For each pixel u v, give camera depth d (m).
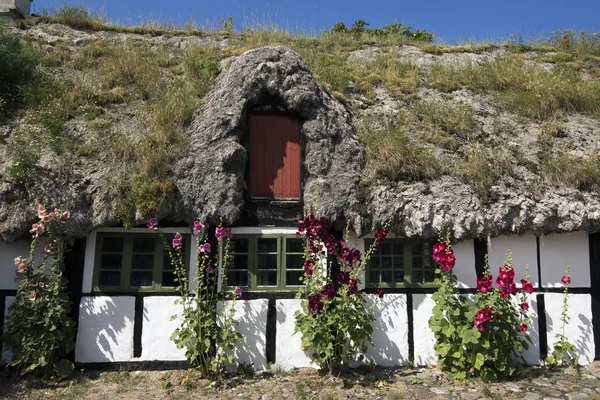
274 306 7.23
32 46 9.95
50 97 8.40
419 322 7.32
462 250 7.52
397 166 7.70
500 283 6.59
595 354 7.41
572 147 8.45
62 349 6.67
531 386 6.38
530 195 7.52
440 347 6.73
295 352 7.11
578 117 9.34
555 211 7.42
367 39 12.86
